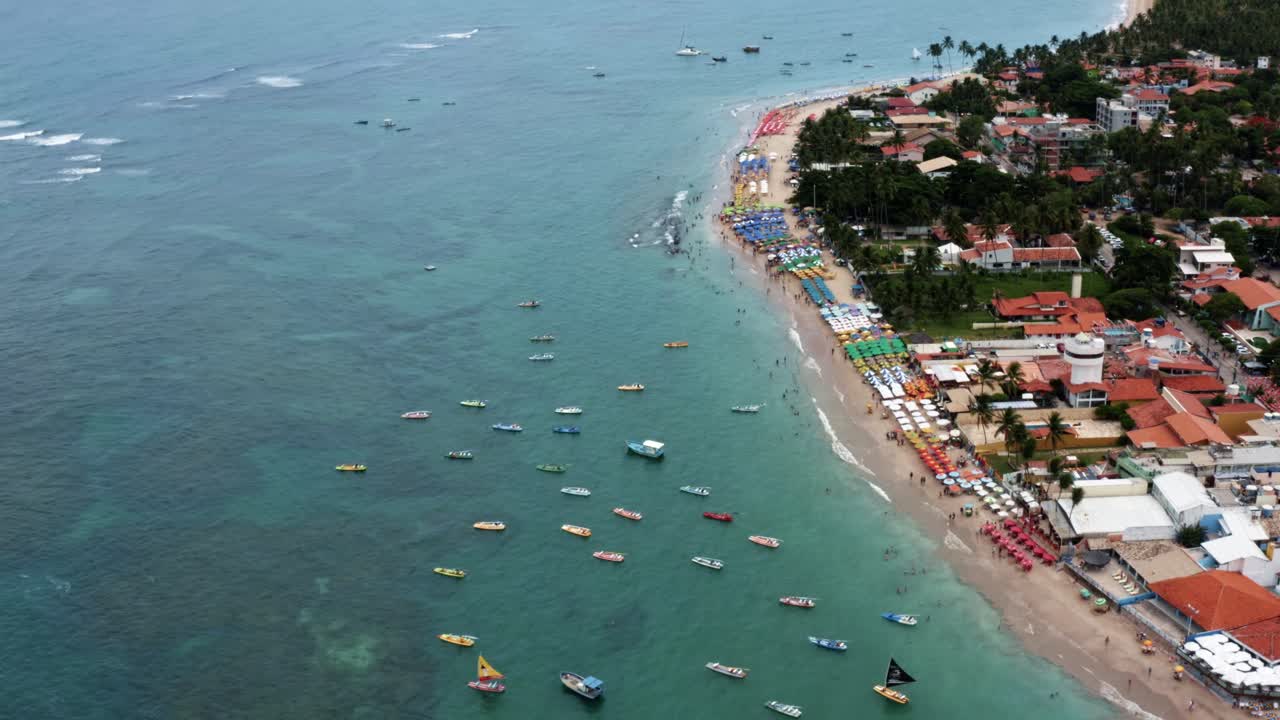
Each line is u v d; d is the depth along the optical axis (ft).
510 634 530.27
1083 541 558.97
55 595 564.30
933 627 523.29
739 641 521.24
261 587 568.41
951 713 472.03
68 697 495.82
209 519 629.10
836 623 529.86
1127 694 474.08
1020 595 540.11
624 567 577.84
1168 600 508.94
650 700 487.20
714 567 574.15
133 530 619.67
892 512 612.70
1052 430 629.10
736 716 476.95
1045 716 466.70
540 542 600.39
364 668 510.17
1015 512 597.93
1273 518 557.33
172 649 524.93
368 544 602.85
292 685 501.15
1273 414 646.33
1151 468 597.52
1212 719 456.86
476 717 480.23
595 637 526.98
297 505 641.40
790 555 581.12
